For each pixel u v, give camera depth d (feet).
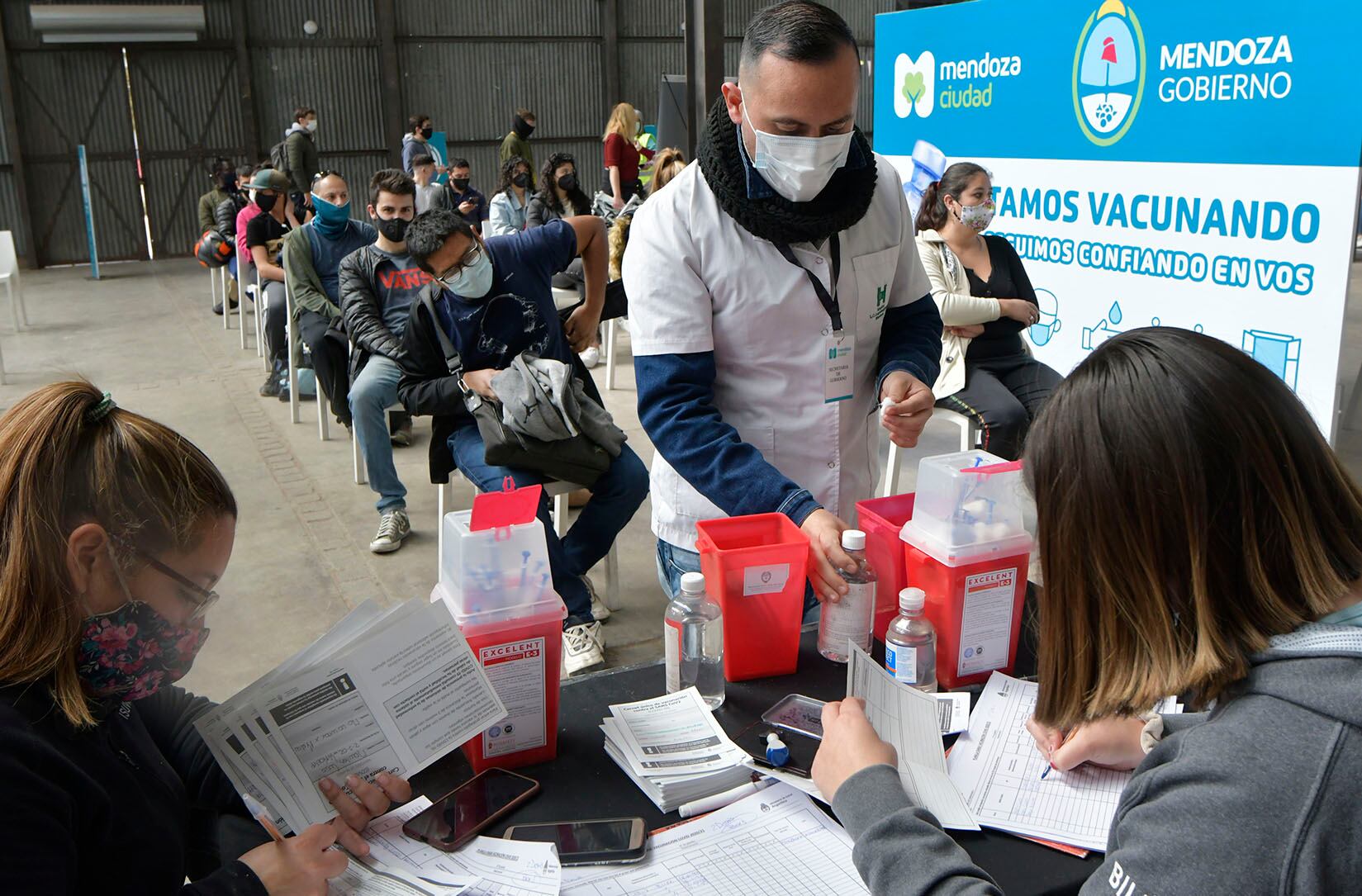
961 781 3.78
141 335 23.47
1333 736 2.08
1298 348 9.21
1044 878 3.31
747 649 4.46
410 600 3.67
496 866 3.38
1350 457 12.50
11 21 32.65
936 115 13.43
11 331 24.13
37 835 2.66
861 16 41.32
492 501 3.73
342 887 3.31
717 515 5.71
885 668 4.47
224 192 26.84
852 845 3.47
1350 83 8.43
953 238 11.30
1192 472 2.24
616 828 3.57
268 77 36.22
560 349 9.29
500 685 3.84
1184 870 2.15
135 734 3.32
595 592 10.19
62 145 34.09
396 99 37.52
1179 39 9.89
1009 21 11.96
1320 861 2.05
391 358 11.53
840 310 5.46
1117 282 11.09
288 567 11.25
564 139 40.29
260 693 3.46
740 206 5.07
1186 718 3.65
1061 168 11.59
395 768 3.65
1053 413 2.49
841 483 5.73
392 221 12.28
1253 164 9.36
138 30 33.45
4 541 2.72
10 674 2.76
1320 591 2.22
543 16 38.73
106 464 2.80
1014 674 4.58
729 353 5.46
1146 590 2.34
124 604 2.86
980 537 4.33
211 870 3.85
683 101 26.43
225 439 15.67
